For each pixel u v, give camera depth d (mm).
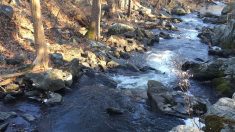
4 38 20797
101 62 21328
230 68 19281
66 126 13891
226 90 17719
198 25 37031
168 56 24438
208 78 19562
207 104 15750
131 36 27938
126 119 14719
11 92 16078
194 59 24031
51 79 16625
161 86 16906
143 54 24766
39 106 15461
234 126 7832
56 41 23062
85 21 28828
